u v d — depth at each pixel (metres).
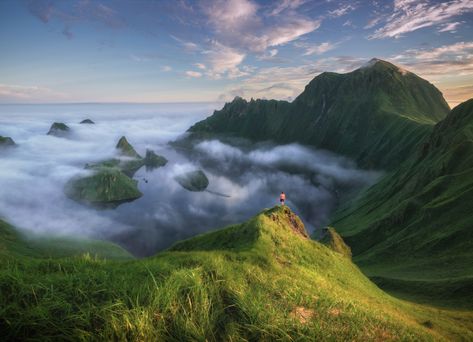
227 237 43.94
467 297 76.44
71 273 18.30
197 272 18.33
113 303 14.45
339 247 96.19
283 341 14.72
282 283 23.20
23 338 12.16
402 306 42.62
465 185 152.00
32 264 19.38
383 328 20.52
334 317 19.31
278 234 41.38
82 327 13.01
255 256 30.80
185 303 15.58
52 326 12.69
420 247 133.12
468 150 179.12
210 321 15.17
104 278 16.78
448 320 44.41
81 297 14.76
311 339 15.25
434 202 154.75
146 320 13.65
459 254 116.56
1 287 14.49
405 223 165.00
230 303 17.02
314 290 24.77
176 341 13.64
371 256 146.12
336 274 39.31
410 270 118.38
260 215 44.75
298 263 36.03
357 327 18.72
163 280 17.33
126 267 20.62
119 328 13.08
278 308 17.81
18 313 12.82
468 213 133.38
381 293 45.44
